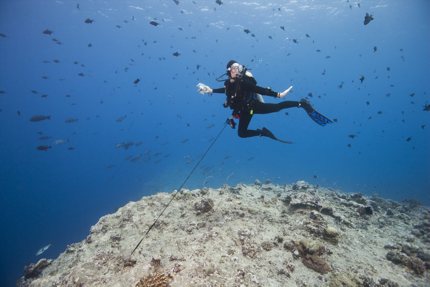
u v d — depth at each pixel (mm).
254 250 5117
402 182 26812
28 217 26656
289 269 4801
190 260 4699
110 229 6707
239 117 5598
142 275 4352
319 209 7496
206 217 6578
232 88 5383
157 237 5930
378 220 8609
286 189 12180
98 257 5172
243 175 28328
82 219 24047
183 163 34469
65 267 5852
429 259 5844
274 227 6184
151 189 26781
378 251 6176
